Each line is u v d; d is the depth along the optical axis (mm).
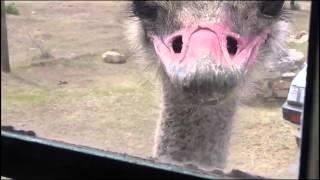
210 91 341
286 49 386
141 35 396
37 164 289
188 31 348
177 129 373
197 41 340
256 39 358
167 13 360
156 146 382
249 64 359
